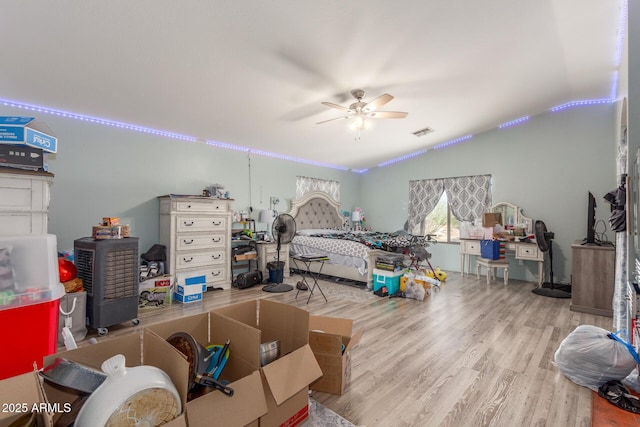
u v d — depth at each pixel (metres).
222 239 4.41
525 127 5.19
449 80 3.45
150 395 1.00
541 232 4.20
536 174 5.09
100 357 1.30
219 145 4.93
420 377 2.05
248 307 1.88
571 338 2.10
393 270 4.16
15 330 1.67
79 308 2.66
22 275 1.71
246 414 1.20
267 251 5.02
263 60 2.71
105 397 0.95
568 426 1.58
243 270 5.08
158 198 4.20
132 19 2.10
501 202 5.37
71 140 3.50
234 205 5.12
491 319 3.22
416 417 1.64
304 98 3.48
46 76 2.67
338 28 2.38
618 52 3.15
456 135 5.68
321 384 1.86
